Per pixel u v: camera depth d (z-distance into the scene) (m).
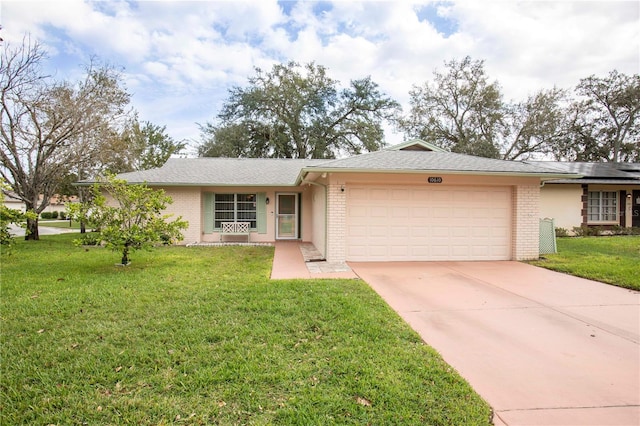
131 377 3.03
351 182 8.90
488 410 2.54
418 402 2.62
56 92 13.63
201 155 29.81
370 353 3.44
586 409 2.59
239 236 14.14
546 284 6.53
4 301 5.20
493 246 9.36
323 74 30.64
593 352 3.58
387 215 9.08
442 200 9.21
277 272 7.62
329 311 4.71
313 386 2.85
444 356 3.47
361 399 2.67
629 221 16.25
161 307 4.91
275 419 2.45
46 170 14.20
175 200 13.27
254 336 3.87
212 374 3.03
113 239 7.74
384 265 8.51
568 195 15.91
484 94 28.05
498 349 3.64
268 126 29.67
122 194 8.16
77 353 3.47
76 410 2.57
